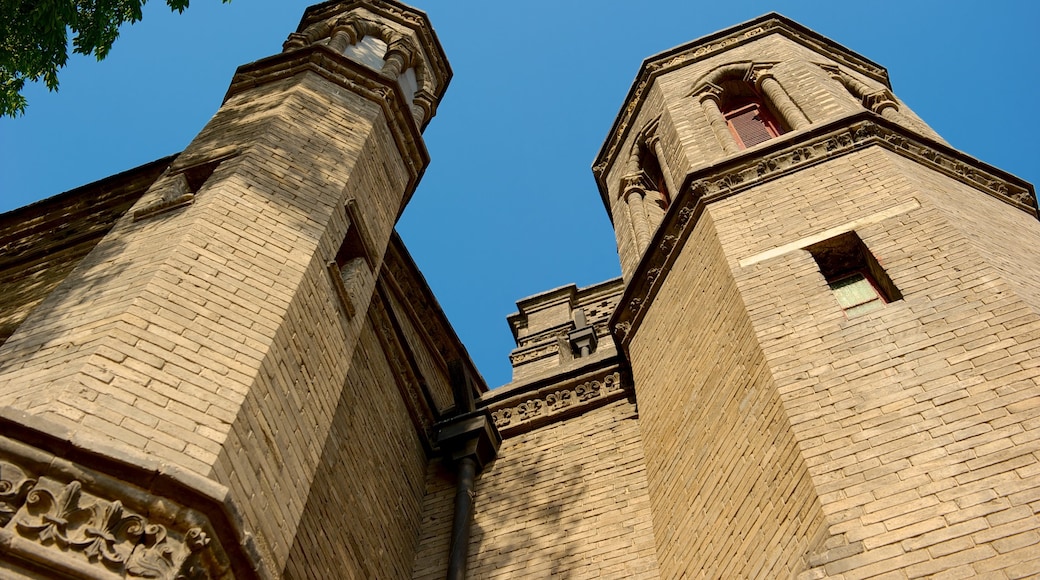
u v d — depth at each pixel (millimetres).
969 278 9430
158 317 8398
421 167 15570
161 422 7402
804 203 12039
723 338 10914
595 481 13359
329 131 13203
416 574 12883
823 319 9758
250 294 9367
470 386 16312
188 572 6660
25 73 13234
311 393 9500
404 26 18625
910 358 8742
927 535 7078
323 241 10914
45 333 8328
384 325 14469
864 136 12938
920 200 11055
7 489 6332
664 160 17391
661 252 13953
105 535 6465
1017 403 7812
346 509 11406
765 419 9234
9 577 6074
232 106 13758
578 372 15516
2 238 14297
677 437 11352
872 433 8156
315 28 17578
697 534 9945
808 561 7441
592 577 11688
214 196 10508
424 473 14609
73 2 12984
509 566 12492
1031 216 13242
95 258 9805
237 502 7523
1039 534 6727
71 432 6672
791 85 16516
